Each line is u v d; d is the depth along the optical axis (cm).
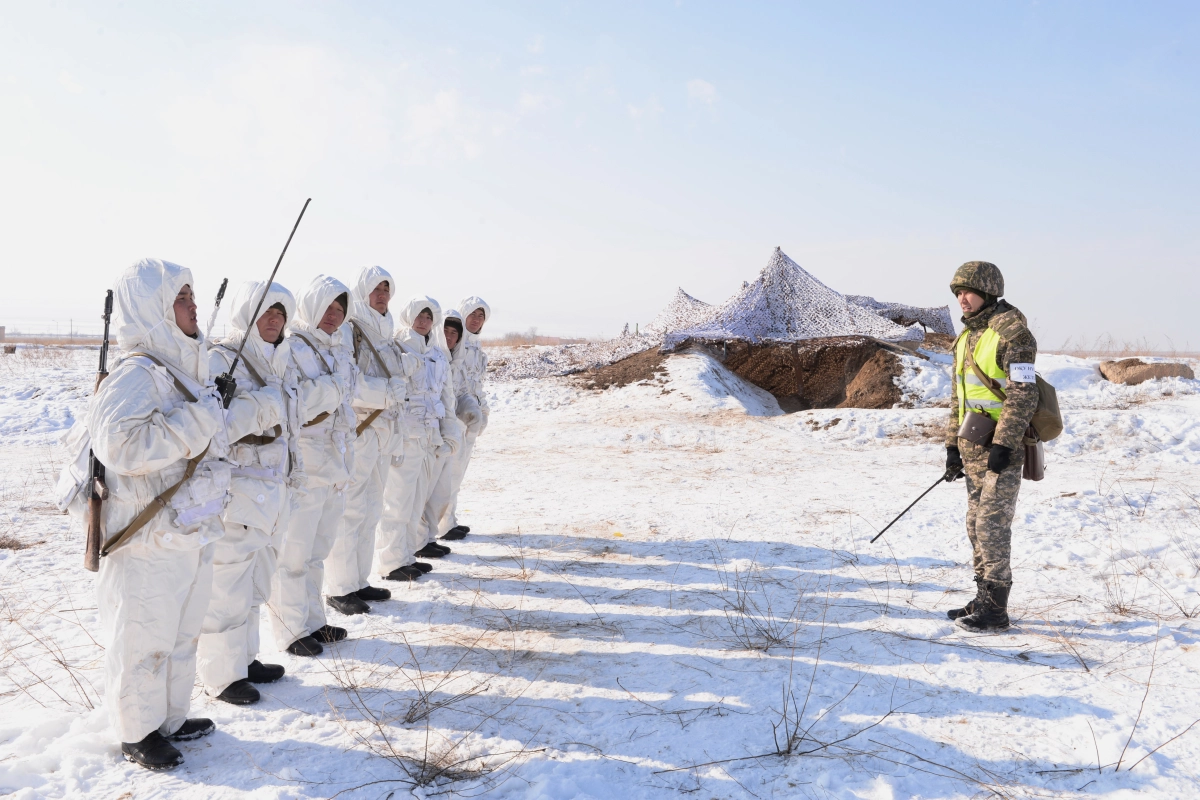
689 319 2245
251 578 392
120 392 302
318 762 329
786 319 2112
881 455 1244
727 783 312
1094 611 491
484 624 502
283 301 404
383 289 571
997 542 462
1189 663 407
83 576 585
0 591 546
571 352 2320
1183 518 695
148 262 324
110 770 319
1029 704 371
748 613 514
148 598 317
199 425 315
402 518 599
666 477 1068
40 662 428
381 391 520
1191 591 510
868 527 740
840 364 1944
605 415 1681
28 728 348
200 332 340
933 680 402
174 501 319
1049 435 460
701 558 652
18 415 1474
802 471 1104
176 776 316
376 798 301
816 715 368
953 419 509
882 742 339
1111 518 707
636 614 518
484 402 746
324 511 471
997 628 466
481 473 1117
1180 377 1731
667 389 1816
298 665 437
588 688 404
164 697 328
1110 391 1680
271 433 391
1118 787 299
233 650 386
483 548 696
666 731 356
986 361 468
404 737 351
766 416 1659
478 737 352
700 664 432
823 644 457
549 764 324
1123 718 351
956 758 325
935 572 594
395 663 439
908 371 1828
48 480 966
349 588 532
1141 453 1128
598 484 1020
